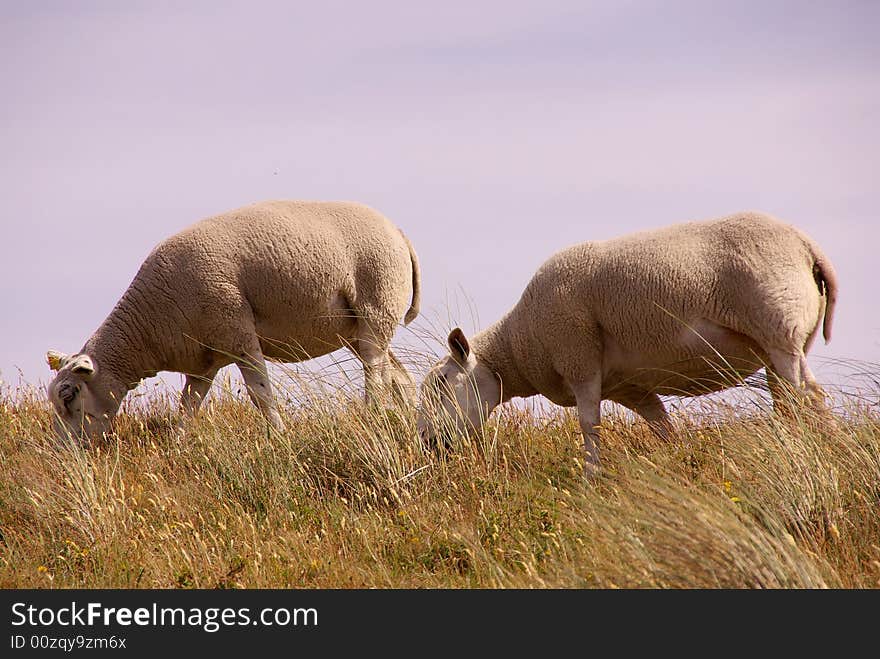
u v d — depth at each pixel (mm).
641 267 26734
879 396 24859
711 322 26375
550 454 28031
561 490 25484
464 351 30078
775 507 20906
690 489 20250
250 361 33312
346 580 21500
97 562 23391
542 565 20812
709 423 26094
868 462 22312
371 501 26297
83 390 32969
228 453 29125
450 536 22953
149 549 23766
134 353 33594
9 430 33344
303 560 22625
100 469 28875
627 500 20094
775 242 25984
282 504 26344
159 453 30953
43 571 22766
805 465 21672
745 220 26453
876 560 19031
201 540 23953
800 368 25703
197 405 35156
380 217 36312
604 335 28000
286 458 28516
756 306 25578
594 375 28141
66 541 24188
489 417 31047
